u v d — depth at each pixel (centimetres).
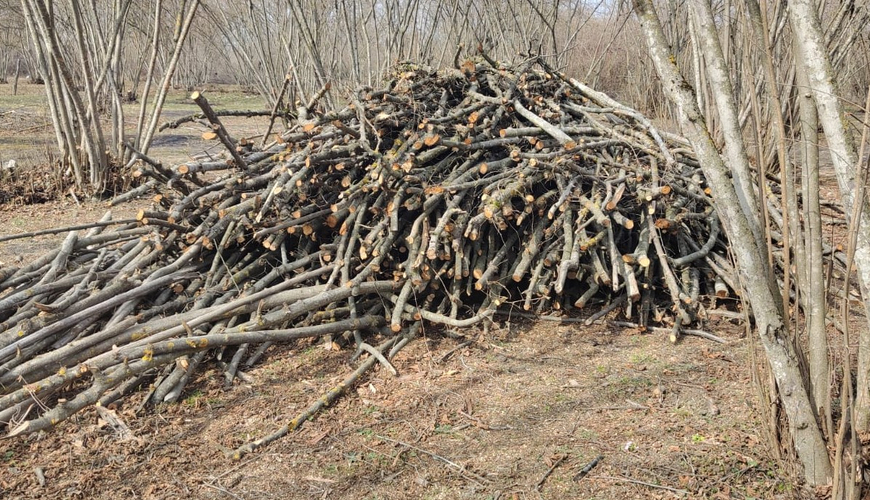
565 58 1091
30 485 297
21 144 1323
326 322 428
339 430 339
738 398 351
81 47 884
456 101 550
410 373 394
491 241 459
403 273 437
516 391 372
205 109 412
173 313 423
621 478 294
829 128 233
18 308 415
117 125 1003
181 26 897
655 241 431
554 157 463
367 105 492
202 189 451
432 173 468
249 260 462
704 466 297
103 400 353
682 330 438
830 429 265
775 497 275
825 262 470
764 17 243
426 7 1134
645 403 355
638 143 493
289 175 444
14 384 342
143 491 295
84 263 476
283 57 1271
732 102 264
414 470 306
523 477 298
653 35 263
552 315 465
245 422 346
